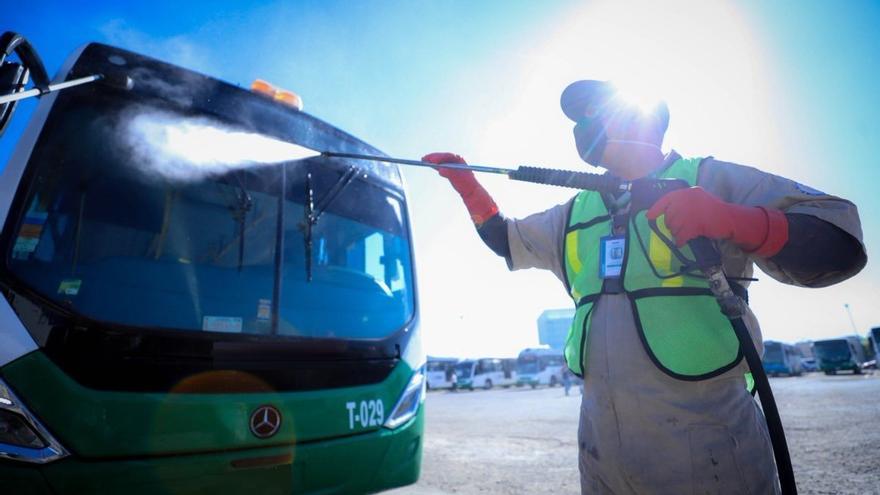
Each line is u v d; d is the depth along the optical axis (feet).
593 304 4.41
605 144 4.70
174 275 8.32
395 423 9.89
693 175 4.43
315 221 10.71
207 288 8.59
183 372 7.47
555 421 39.42
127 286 7.73
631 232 4.30
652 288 4.03
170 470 6.93
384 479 9.45
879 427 25.38
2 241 6.98
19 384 6.42
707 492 3.68
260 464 7.67
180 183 9.09
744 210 3.56
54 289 7.09
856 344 134.31
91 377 6.80
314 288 10.07
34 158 7.64
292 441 8.13
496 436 31.24
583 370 4.37
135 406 6.93
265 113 10.52
